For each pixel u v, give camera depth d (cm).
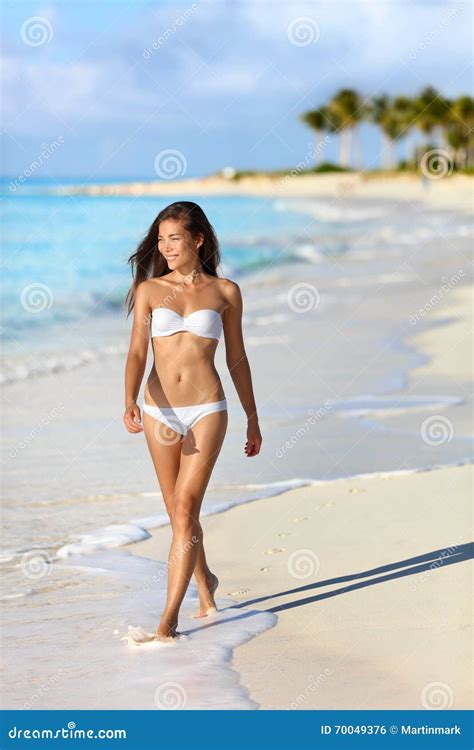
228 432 866
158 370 448
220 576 521
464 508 630
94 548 579
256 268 2570
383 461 761
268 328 1505
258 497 673
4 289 2042
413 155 9788
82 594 506
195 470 444
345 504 650
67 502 678
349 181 9119
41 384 1116
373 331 1441
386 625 443
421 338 1365
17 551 575
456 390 1027
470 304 1695
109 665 412
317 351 1280
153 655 421
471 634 428
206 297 452
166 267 476
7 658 421
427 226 3988
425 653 410
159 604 490
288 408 952
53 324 1622
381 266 2502
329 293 1953
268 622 453
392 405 959
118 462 786
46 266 2489
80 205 4738
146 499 688
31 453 812
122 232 3462
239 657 415
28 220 3884
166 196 7369
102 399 1034
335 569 524
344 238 3512
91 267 2480
